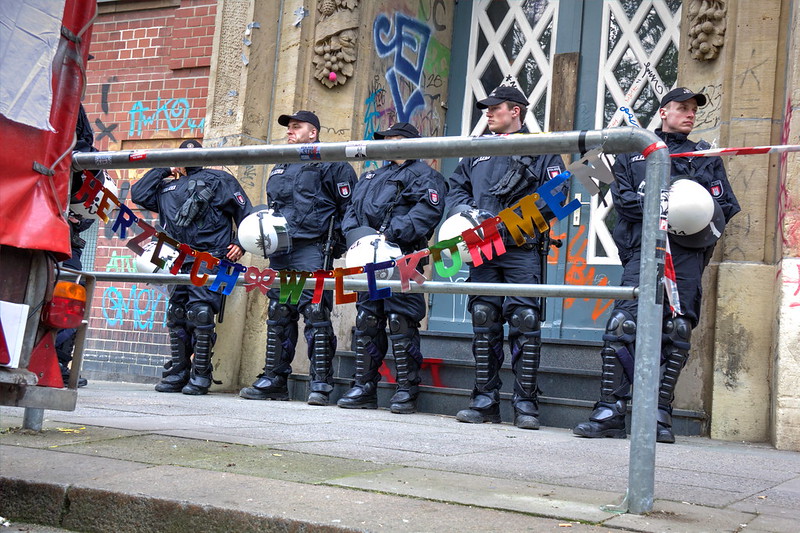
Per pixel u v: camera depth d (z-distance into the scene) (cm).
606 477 352
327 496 283
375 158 308
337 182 683
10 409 480
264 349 750
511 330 581
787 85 581
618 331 537
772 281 586
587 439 514
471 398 608
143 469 316
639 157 546
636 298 319
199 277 383
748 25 610
